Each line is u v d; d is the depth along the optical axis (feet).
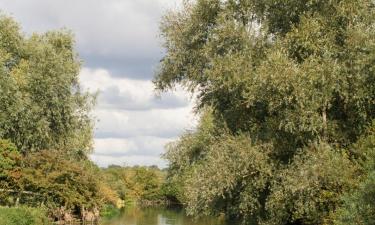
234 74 84.69
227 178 81.25
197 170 86.33
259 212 88.99
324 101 79.30
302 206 76.74
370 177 58.34
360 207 58.23
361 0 83.66
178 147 104.12
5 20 163.32
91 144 177.27
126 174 408.05
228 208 91.09
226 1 94.63
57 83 156.87
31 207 129.08
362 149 72.74
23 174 141.49
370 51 78.43
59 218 152.56
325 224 73.77
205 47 92.02
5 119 143.95
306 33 81.71
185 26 100.12
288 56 84.12
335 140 82.69
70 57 179.52
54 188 148.77
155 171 412.36
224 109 97.14
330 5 84.64
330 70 77.87
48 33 179.93
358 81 79.71
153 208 322.55
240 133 85.87
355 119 84.12
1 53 152.25
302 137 81.66
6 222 97.81
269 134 84.23
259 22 91.35
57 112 156.56
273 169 82.74
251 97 81.20
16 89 144.87
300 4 86.89
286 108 79.82
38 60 156.56
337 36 84.89
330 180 74.08
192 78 99.96
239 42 89.40
